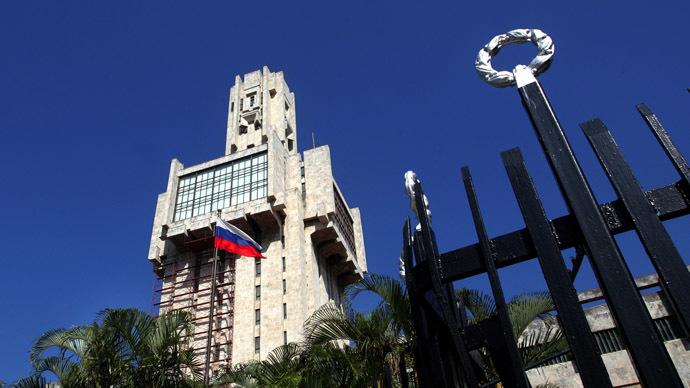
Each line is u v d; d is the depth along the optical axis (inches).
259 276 2183.8
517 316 442.6
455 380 134.0
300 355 701.3
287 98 3169.3
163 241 2412.6
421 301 136.3
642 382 92.7
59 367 657.6
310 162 2603.3
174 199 2513.5
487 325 117.9
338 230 2433.6
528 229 112.0
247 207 2298.2
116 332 631.8
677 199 104.7
